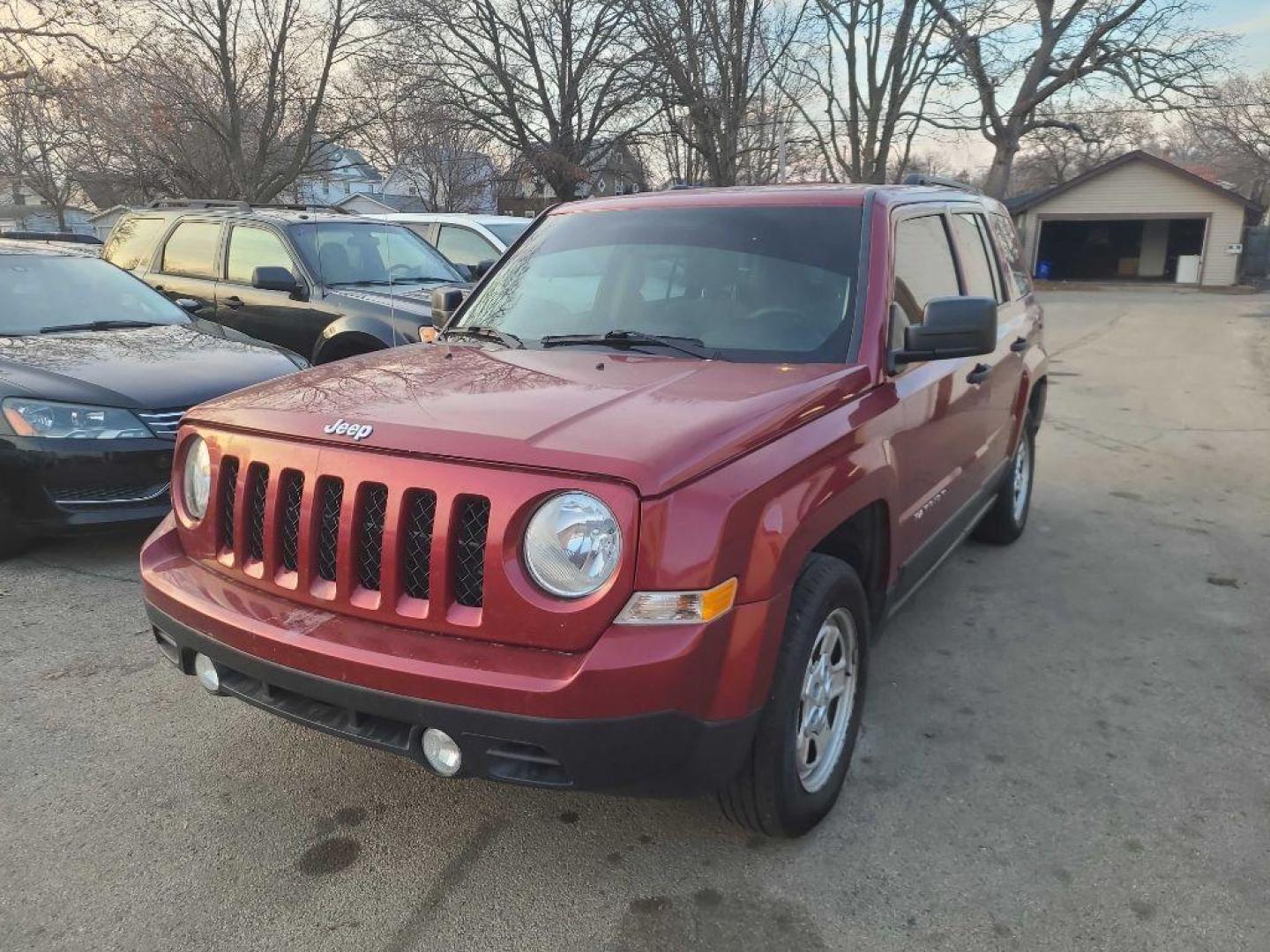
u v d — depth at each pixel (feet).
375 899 8.80
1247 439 29.71
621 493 7.46
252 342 20.88
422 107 109.60
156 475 16.80
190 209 30.01
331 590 8.54
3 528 16.75
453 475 7.87
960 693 12.87
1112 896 8.84
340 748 11.31
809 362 10.61
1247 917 8.55
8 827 9.75
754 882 9.04
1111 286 131.44
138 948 8.16
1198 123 136.46
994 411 15.35
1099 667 13.65
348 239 27.61
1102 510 21.75
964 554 18.65
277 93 106.01
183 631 9.23
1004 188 117.80
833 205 12.19
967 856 9.41
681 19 86.02
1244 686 13.06
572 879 9.08
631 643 7.42
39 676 13.00
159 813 10.04
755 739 8.59
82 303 21.44
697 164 112.98
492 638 7.76
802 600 8.85
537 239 14.03
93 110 86.33
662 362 10.62
